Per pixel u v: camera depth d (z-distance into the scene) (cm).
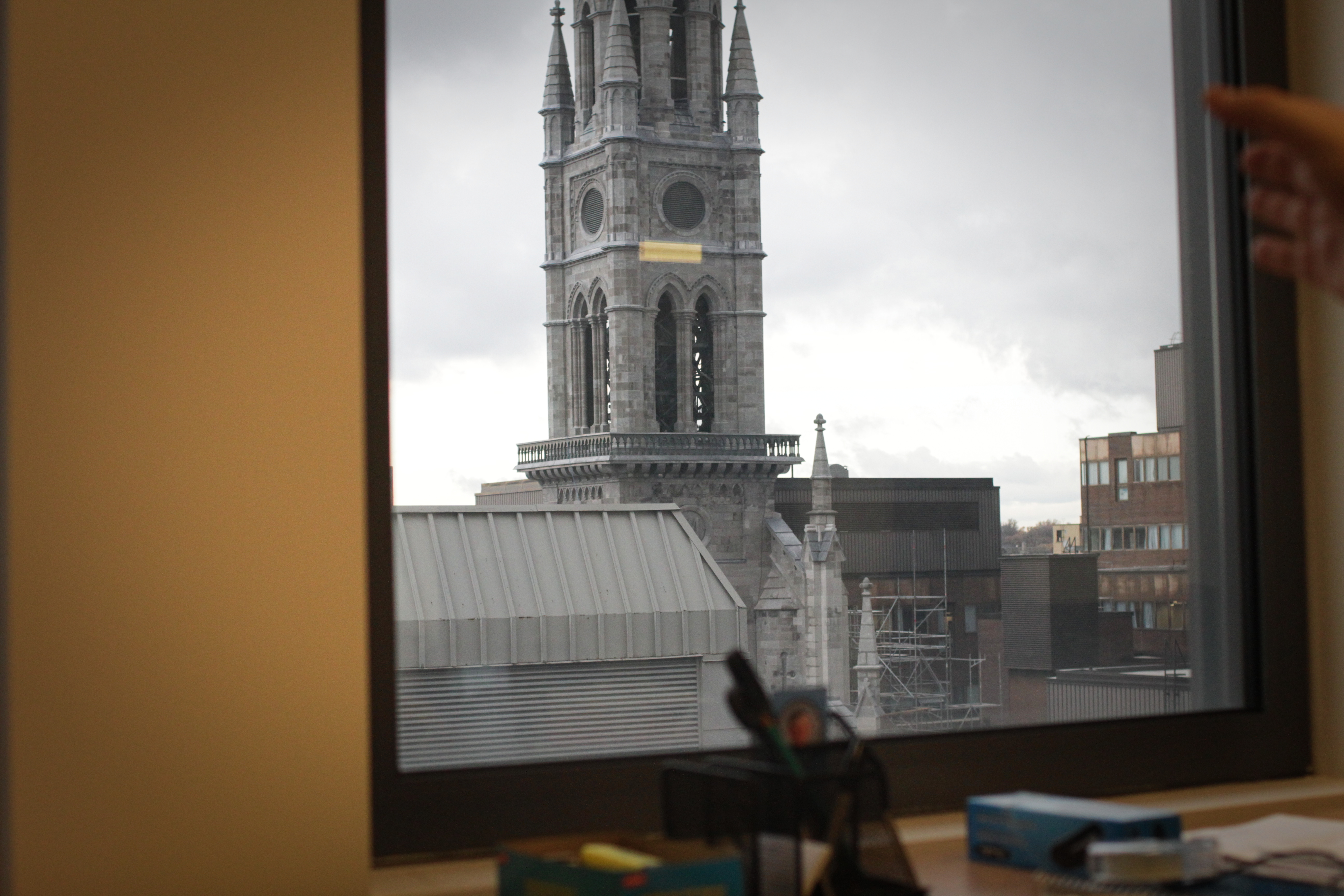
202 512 155
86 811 149
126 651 151
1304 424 248
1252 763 238
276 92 161
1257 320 247
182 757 153
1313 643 245
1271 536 244
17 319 149
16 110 150
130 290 154
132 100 155
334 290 162
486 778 184
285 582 158
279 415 159
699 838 144
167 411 154
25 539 148
